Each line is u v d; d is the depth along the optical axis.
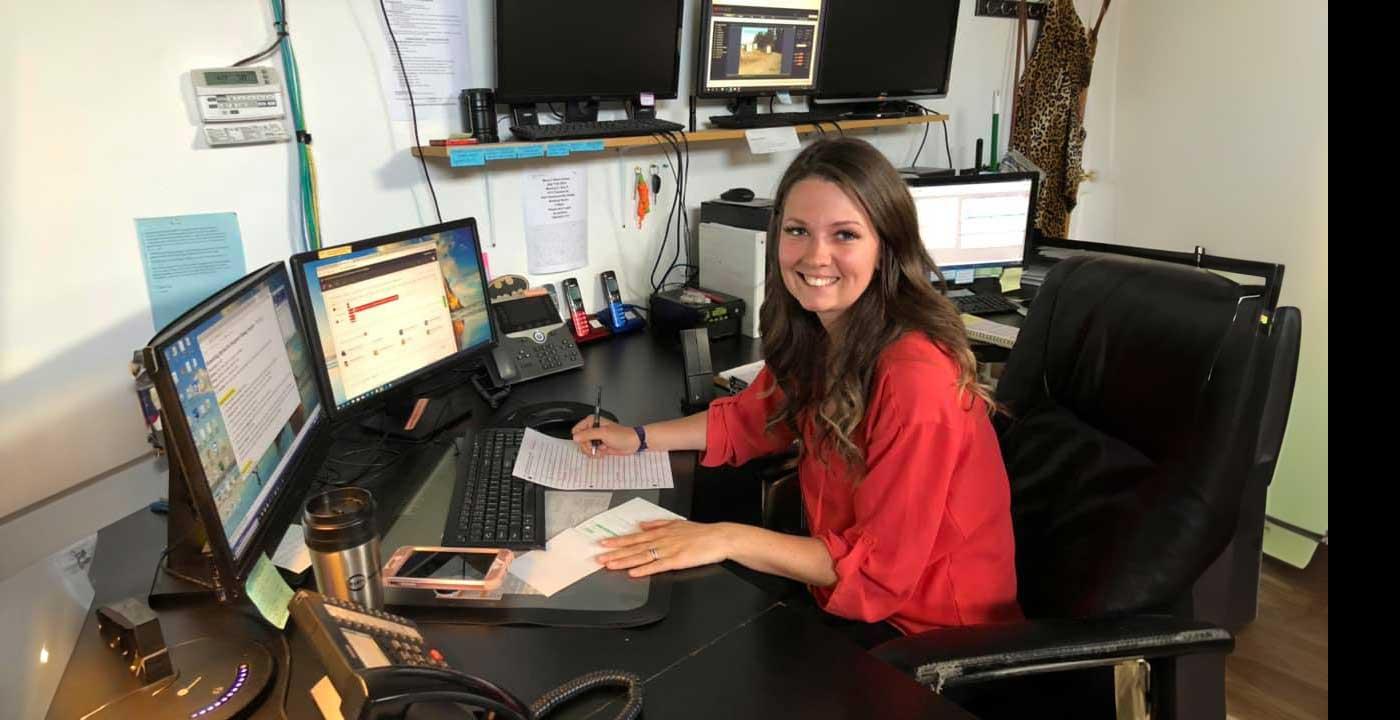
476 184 1.96
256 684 0.86
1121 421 1.22
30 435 1.32
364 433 1.54
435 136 1.86
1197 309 1.13
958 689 1.17
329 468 1.40
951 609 1.23
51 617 0.91
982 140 3.14
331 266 1.36
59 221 1.33
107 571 1.11
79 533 1.39
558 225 2.12
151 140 1.42
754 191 2.57
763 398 1.51
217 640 0.94
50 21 1.28
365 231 1.79
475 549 1.12
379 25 1.71
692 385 1.71
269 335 1.16
